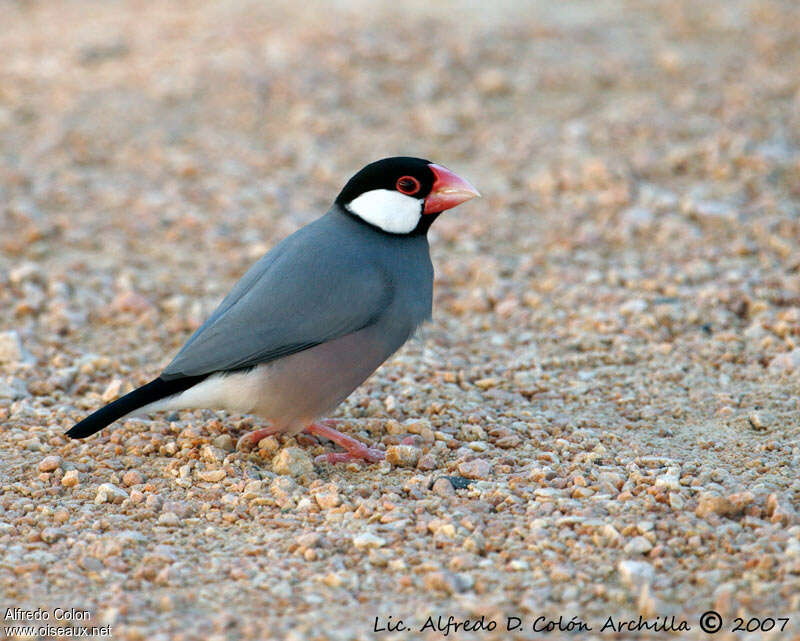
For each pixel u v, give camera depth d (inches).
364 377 383.2
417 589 297.6
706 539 314.7
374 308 373.1
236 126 761.0
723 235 573.6
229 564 313.7
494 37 888.3
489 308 525.3
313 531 331.6
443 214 635.5
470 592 295.4
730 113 722.8
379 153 713.0
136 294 531.5
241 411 375.6
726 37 890.1
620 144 698.2
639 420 409.1
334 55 850.1
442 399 430.0
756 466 363.9
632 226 589.9
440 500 344.5
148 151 728.3
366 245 384.2
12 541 327.0
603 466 367.2
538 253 576.1
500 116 759.7
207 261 584.7
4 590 299.7
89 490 359.9
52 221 626.2
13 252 590.6
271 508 349.1
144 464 380.5
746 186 625.6
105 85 839.1
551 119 749.3
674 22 931.3
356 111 774.5
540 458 375.6
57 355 476.4
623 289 526.6
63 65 888.9
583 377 446.6
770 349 458.0
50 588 301.6
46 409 420.5
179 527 337.4
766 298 498.6
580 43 883.4
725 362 450.6
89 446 392.8
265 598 294.7
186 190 671.8
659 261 554.6
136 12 1040.8
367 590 298.4
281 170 698.2
